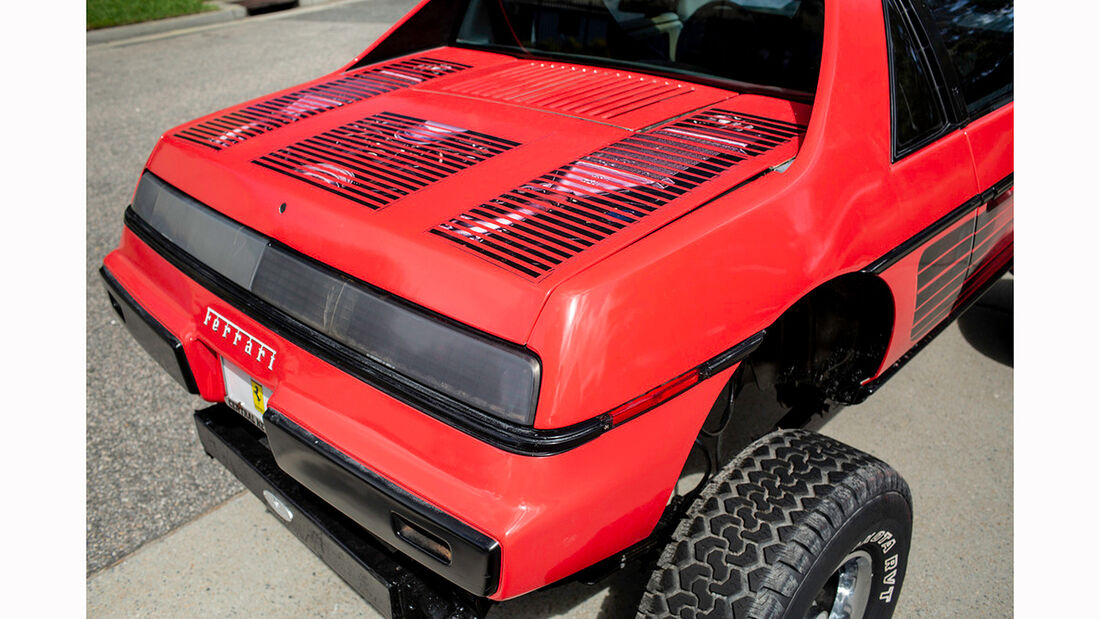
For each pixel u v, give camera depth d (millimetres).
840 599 2016
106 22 11539
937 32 2348
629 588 2510
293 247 1864
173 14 12078
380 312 1652
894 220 2088
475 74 2721
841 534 1760
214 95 7891
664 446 1657
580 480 1513
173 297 2191
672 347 1595
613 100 2373
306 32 10898
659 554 1980
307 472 1763
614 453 1558
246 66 9039
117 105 7637
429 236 1681
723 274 1673
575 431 1473
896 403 3357
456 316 1562
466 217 1749
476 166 1988
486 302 1534
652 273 1562
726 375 1728
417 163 2031
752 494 1796
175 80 8531
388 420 1630
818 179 1885
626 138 2084
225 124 2414
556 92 2473
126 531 2693
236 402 2164
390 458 1601
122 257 2434
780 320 2184
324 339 1743
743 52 2389
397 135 2217
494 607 2449
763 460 1877
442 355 1553
